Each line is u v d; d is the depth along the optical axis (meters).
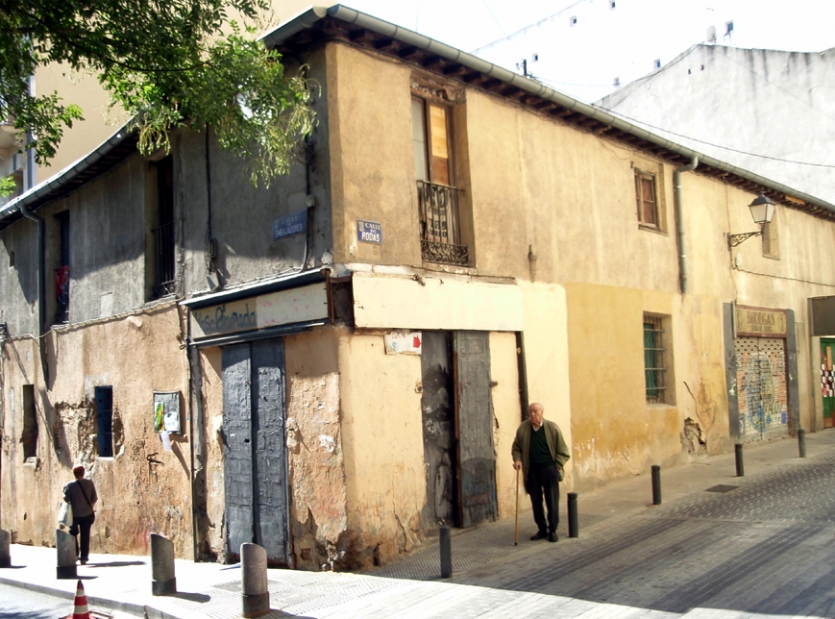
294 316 8.77
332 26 8.53
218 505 10.12
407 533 8.75
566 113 11.83
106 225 13.06
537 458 8.84
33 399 15.39
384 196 8.98
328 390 8.45
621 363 12.67
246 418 9.63
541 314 11.13
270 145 8.27
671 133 24.88
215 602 7.54
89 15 7.88
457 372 9.67
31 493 15.03
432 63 9.65
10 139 19.23
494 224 10.50
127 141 11.70
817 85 21.64
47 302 14.71
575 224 12.05
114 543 12.39
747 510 9.70
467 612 6.41
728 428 15.52
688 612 5.96
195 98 8.20
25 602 9.30
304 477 8.74
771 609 5.88
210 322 10.27
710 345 15.29
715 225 15.95
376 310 8.58
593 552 8.12
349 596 7.25
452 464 9.60
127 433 12.14
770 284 17.88
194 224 10.77
